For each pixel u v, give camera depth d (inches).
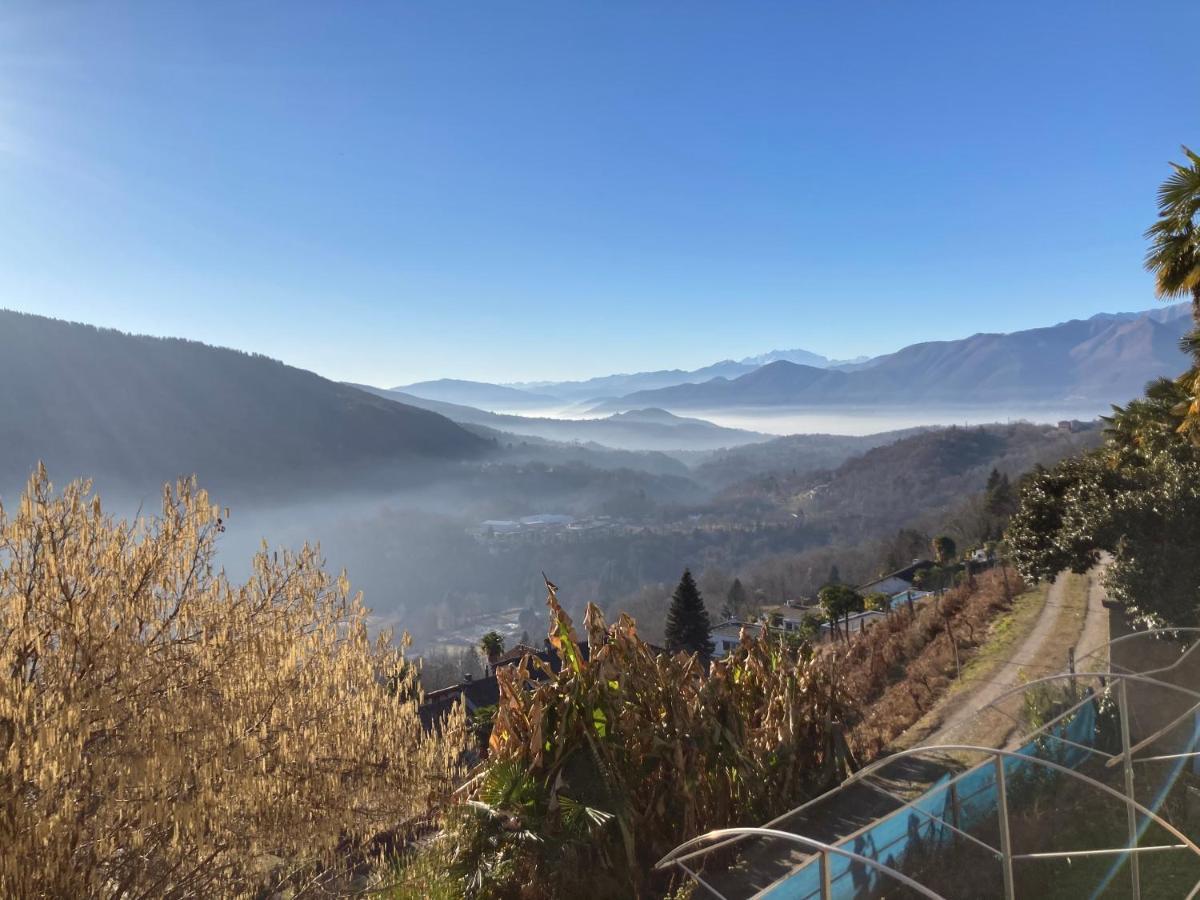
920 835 303.9
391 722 303.9
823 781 414.9
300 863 275.0
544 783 325.7
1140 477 770.2
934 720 608.7
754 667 458.9
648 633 3789.4
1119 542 677.9
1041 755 376.5
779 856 346.0
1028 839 328.2
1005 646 821.9
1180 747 390.9
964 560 2132.1
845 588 1764.3
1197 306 660.1
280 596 303.0
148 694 248.5
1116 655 609.0
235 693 266.2
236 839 260.4
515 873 305.1
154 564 265.3
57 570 241.3
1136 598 649.6
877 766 345.7
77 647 236.1
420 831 342.6
